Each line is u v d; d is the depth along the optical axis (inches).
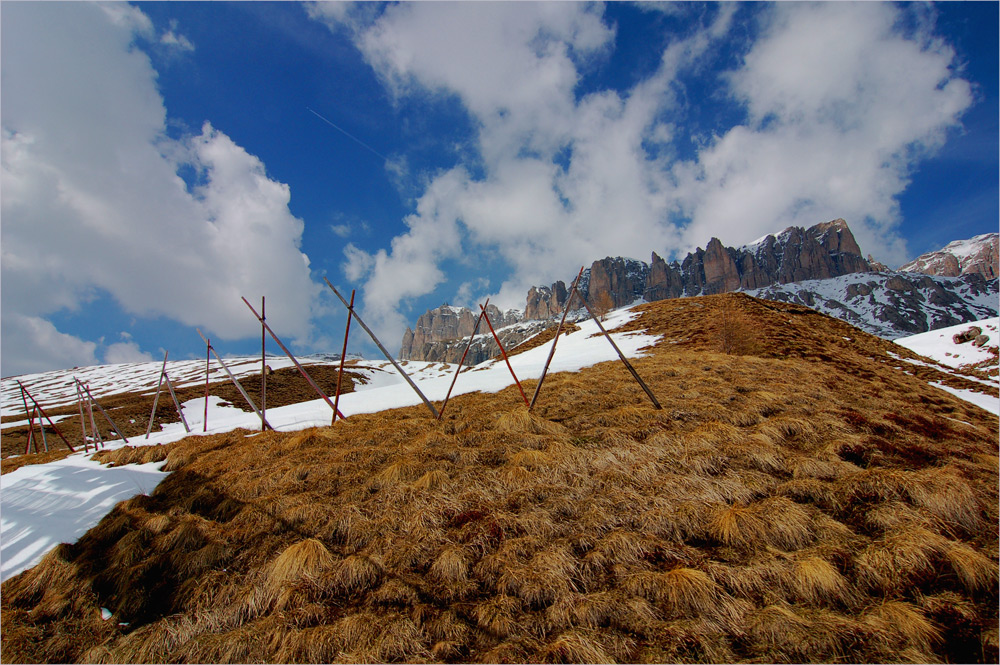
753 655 205.0
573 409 568.4
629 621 229.0
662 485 351.6
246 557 310.0
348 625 235.3
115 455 554.3
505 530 309.0
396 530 326.3
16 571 303.1
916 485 315.9
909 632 209.8
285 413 821.2
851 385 743.1
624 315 2409.0
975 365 1632.6
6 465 689.6
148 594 276.7
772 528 288.2
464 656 218.4
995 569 240.1
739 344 1251.8
